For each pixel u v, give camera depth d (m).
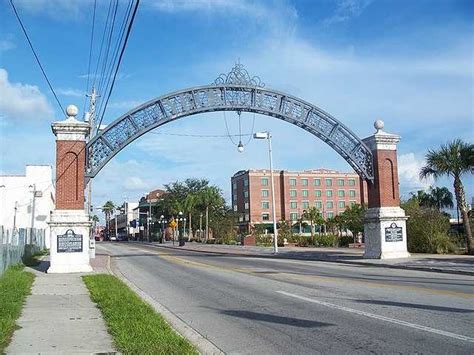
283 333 9.14
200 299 14.02
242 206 133.25
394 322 9.70
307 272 21.84
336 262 29.16
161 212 109.62
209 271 23.27
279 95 29.27
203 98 27.94
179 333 9.16
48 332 9.08
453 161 32.19
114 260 33.34
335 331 9.13
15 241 28.00
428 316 10.21
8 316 10.19
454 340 8.12
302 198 130.62
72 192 23.75
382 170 29.86
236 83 28.47
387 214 29.14
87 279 18.61
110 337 8.64
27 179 57.75
